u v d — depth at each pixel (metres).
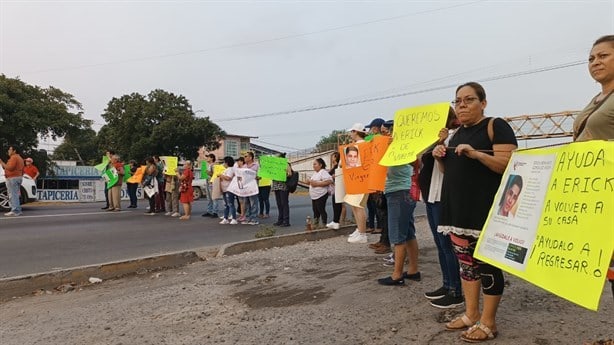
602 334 3.76
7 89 28.00
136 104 39.44
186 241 9.58
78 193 27.09
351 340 3.84
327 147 58.22
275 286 5.64
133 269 6.89
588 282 2.59
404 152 4.43
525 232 3.13
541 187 3.10
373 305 4.71
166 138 38.19
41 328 4.44
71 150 65.31
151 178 14.89
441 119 4.25
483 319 3.71
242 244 8.27
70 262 7.52
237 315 4.59
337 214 10.19
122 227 11.62
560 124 27.31
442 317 4.29
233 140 69.38
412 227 5.52
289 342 3.85
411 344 3.71
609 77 3.11
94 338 4.10
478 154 3.57
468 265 3.84
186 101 41.41
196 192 24.16
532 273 2.96
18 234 10.30
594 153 2.75
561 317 4.17
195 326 4.32
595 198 2.68
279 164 11.71
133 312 4.80
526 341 3.63
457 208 3.78
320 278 5.93
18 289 5.82
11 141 28.06
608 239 2.55
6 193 15.36
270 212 16.47
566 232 2.80
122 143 39.91
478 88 3.81
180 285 5.89
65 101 31.48
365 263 6.71
